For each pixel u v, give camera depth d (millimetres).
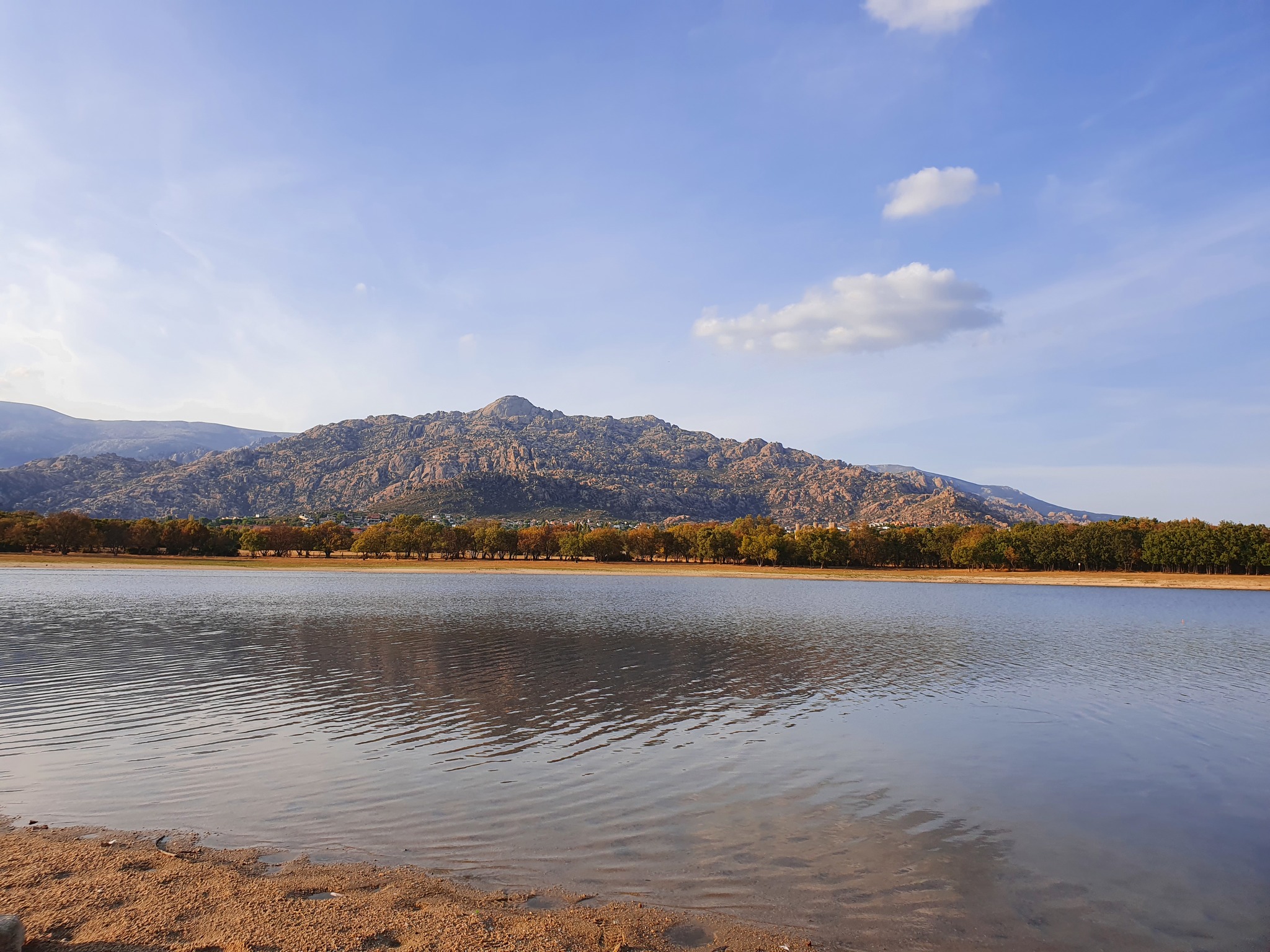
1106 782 24094
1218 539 175125
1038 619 81562
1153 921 14992
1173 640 62750
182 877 15422
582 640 56344
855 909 15047
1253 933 14578
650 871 16562
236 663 43750
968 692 38375
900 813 20828
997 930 14391
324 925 13344
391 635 57156
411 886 15383
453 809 20203
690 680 40250
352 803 20625
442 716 31047
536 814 19969
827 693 37500
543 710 32469
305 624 64000
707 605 94750
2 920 11047
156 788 21641
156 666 42219
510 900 14906
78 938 12570
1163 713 34188
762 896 15523
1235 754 27531
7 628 58594
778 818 20219
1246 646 59094
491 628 63531
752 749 27016
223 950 12328
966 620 79562
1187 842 19281
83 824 18766
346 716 30906
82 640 52281
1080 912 15273
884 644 57406
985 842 18938
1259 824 20578
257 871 15953
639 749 26719
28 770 23188
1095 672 45625
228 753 25328
